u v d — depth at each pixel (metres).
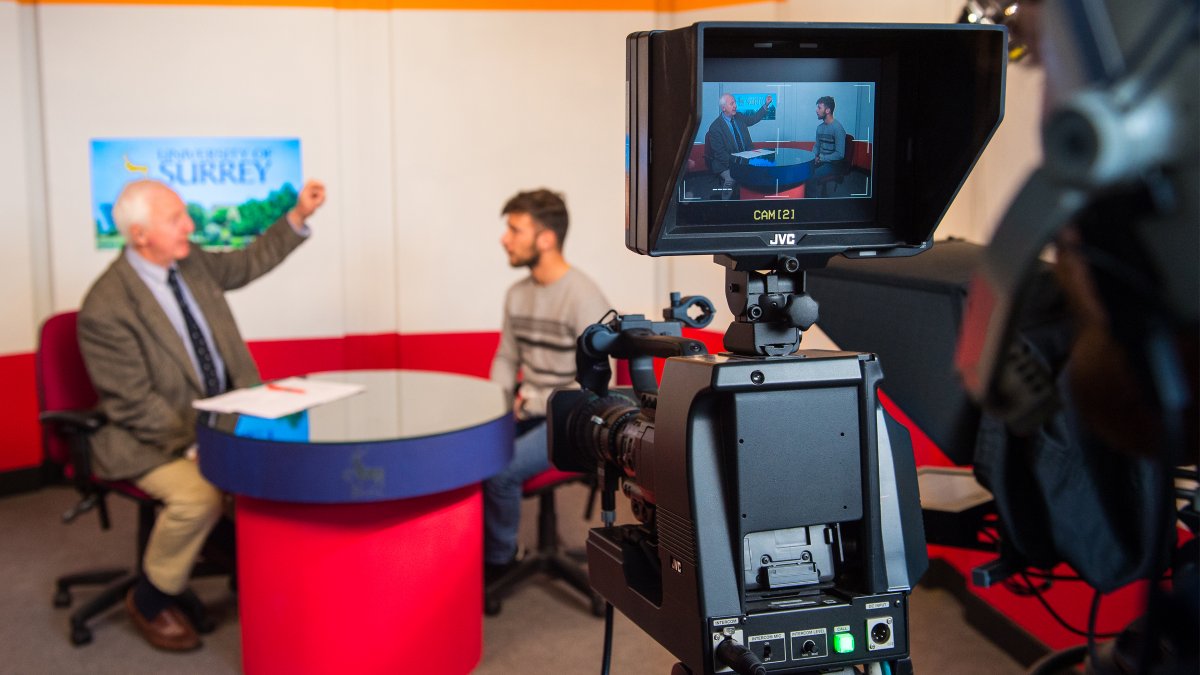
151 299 3.14
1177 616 0.59
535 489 3.35
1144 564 1.12
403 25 4.77
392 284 4.93
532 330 3.42
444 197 4.89
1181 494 1.04
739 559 0.98
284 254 3.78
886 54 1.01
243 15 4.67
